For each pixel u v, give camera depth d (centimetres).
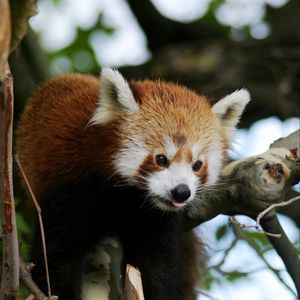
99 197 1013
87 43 1966
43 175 1022
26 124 1100
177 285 1117
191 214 1051
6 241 682
